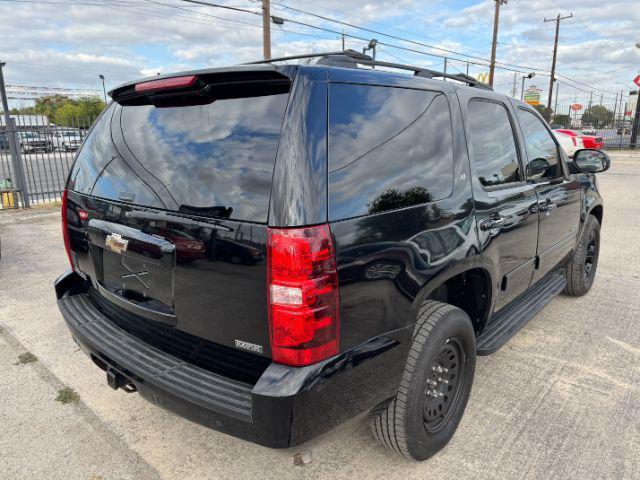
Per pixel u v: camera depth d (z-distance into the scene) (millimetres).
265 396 1764
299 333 1783
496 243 2863
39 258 6617
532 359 3734
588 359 3734
